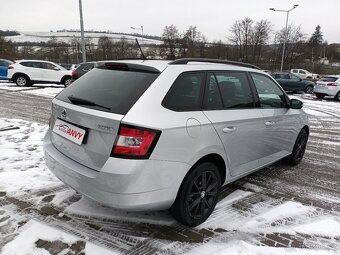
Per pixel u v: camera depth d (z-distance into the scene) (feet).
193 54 194.39
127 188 8.22
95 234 9.66
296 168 17.08
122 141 8.22
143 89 8.96
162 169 8.63
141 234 9.80
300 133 16.94
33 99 39.63
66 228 9.88
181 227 10.30
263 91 13.48
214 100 10.68
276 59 206.59
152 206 8.78
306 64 209.97
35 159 15.67
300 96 65.92
